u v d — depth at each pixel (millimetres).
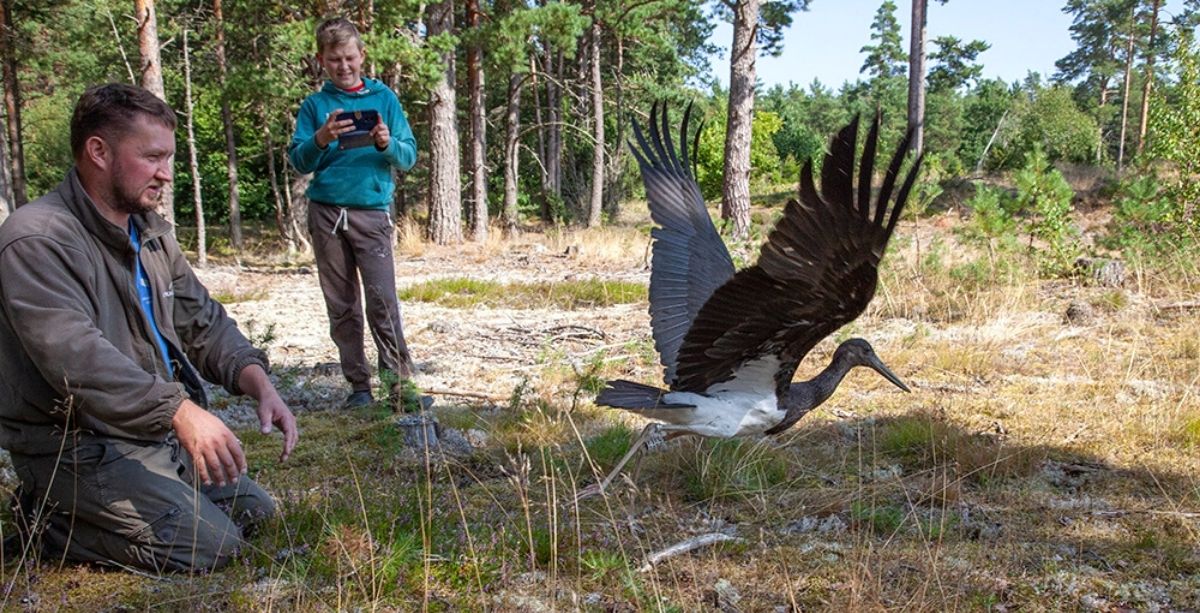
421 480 5441
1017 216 14391
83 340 3758
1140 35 58219
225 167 38500
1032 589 4129
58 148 35406
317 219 6758
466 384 7961
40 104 35156
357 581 4066
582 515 4996
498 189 42375
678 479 5621
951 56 38062
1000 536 4746
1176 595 4109
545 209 36750
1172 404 6645
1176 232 11914
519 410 6852
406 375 6961
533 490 5250
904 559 4434
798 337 4504
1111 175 27656
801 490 5422
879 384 7738
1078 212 22422
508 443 6105
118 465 4078
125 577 4121
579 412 6898
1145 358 8023
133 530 4082
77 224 3965
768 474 5594
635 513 5066
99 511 4059
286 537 4453
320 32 6699
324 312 11945
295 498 5004
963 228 13148
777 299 4137
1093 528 4844
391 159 6738
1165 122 12477
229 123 29609
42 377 4004
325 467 5641
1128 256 11688
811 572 4324
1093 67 63438
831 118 76875
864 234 3646
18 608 3830
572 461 5812
